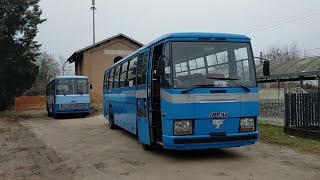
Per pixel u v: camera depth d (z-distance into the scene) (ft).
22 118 93.71
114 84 53.42
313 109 40.88
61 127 63.57
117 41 138.92
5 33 108.68
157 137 32.42
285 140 39.45
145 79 34.58
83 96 86.69
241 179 23.89
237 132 29.19
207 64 29.27
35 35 116.88
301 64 81.00
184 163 29.27
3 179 25.48
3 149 39.17
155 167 28.14
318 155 31.71
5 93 123.34
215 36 30.01
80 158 32.91
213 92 28.68
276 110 52.39
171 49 29.01
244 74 30.04
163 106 29.14
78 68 148.25
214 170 26.55
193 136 28.07
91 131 55.11
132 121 40.63
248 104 29.55
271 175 24.86
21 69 115.14
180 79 28.48
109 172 26.91
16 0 110.11
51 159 32.73
